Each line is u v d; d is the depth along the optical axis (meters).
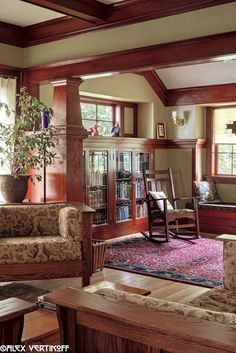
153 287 4.02
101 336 1.43
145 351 1.32
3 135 4.44
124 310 1.40
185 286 4.05
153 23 3.91
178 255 5.25
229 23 3.47
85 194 5.87
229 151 7.22
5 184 4.32
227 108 7.18
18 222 3.98
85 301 1.48
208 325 1.27
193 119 7.14
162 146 7.30
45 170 4.64
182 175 7.27
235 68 6.27
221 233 6.66
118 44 4.16
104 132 6.73
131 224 6.64
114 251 5.43
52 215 4.05
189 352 1.21
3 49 4.88
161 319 1.32
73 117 4.64
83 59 4.43
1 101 4.90
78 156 4.68
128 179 6.62
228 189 7.14
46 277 3.60
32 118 4.48
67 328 1.51
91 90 6.04
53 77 4.73
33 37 4.90
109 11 4.16
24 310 1.79
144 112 7.22
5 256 3.50
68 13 3.96
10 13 4.46
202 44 3.63
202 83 6.84
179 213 6.21
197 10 3.64
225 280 2.64
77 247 3.67
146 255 5.23
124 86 6.58
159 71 6.95
